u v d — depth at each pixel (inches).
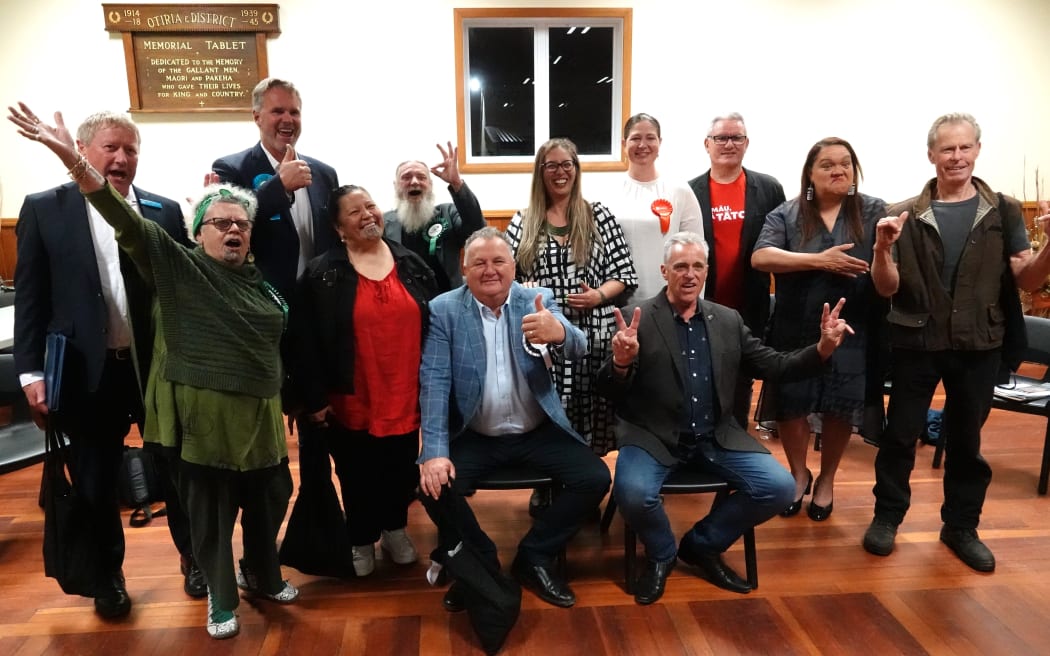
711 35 159.0
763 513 73.6
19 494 105.8
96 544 70.0
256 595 76.7
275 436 66.6
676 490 74.2
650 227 93.6
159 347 62.7
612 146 170.1
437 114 158.7
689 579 79.2
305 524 75.2
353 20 152.3
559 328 70.9
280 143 82.9
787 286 87.7
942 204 77.2
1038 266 71.7
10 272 157.5
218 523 64.8
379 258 74.9
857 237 83.4
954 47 164.1
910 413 81.7
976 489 81.3
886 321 84.4
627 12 156.0
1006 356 79.0
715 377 77.5
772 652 65.6
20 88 149.6
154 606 74.9
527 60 163.9
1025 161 172.2
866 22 161.0
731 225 99.1
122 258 62.8
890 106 165.9
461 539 68.9
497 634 65.6
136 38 148.6
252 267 66.6
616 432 82.6
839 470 111.4
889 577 78.4
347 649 67.1
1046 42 165.6
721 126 95.8
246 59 151.6
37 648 67.7
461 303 76.5
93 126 64.8
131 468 97.2
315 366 72.6
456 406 77.0
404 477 80.1
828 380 86.0
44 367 66.7
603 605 73.9
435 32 154.6
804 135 165.8
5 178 154.3
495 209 165.5
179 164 156.1
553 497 78.4
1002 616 70.6
